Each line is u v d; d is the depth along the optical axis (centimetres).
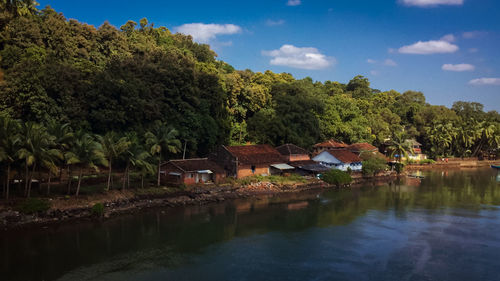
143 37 9388
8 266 3322
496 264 3638
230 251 3844
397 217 5291
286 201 6162
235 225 4728
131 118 6781
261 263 3559
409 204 6134
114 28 8288
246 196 6397
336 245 4097
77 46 7469
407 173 10138
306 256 3759
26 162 4266
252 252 3831
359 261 3662
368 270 3453
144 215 4991
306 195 6738
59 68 6328
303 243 4138
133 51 8475
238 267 3453
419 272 3434
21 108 5959
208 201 5884
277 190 6906
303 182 7394
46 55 6656
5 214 4212
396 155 11312
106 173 6525
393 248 4038
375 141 11956
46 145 4612
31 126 4491
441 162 12606
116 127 6656
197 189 6103
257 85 10081
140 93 6962
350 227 4766
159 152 5975
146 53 8450
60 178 5753
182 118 7438
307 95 10638
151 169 5472
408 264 3612
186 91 7638
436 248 4056
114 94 6606
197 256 3688
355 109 11706
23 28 6712
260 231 4519
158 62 8006
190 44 11306
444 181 8856
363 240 4278
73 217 4641
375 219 5166
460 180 9050
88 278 3159
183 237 4209
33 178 5522
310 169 7912
